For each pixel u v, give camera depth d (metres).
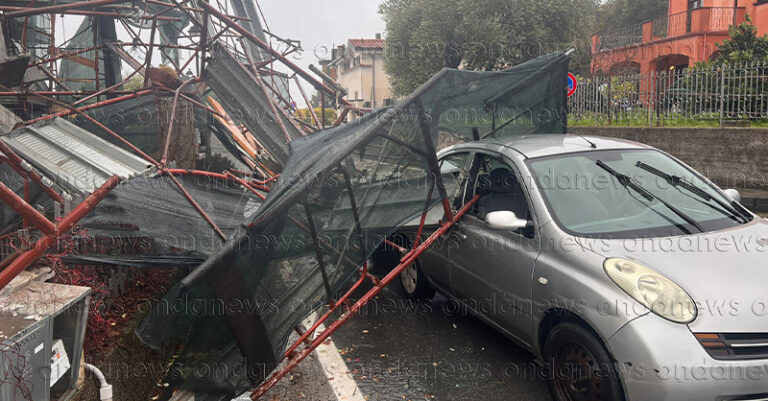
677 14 20.69
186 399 3.02
